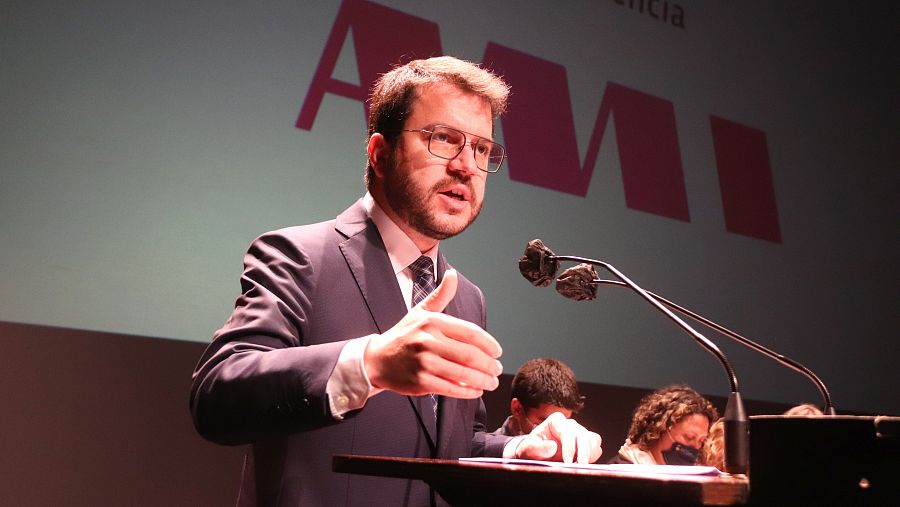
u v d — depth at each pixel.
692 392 2.63
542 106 3.20
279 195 2.65
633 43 3.49
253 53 2.65
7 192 2.25
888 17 4.31
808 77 4.01
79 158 2.36
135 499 2.45
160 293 2.45
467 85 1.26
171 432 2.52
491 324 2.97
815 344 3.79
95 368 2.40
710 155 3.63
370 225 1.28
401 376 0.83
